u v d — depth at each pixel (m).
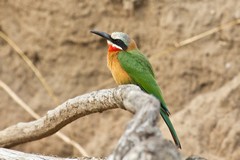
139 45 13.92
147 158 5.55
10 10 14.88
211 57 13.41
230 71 13.33
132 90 7.11
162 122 13.43
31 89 14.88
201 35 13.43
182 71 13.62
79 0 14.22
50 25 14.51
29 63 14.78
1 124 14.80
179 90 13.62
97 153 14.07
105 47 14.31
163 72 13.73
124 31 13.95
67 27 14.37
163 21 13.67
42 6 14.51
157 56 13.73
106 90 7.71
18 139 9.77
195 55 13.51
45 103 14.71
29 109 14.75
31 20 14.66
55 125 8.94
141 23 13.87
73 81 14.56
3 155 7.80
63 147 14.36
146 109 6.13
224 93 13.16
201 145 12.95
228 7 13.35
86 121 14.34
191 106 13.34
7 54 15.02
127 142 5.78
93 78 14.46
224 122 12.97
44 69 14.77
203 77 13.52
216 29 13.37
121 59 9.43
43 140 14.41
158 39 13.76
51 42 14.59
